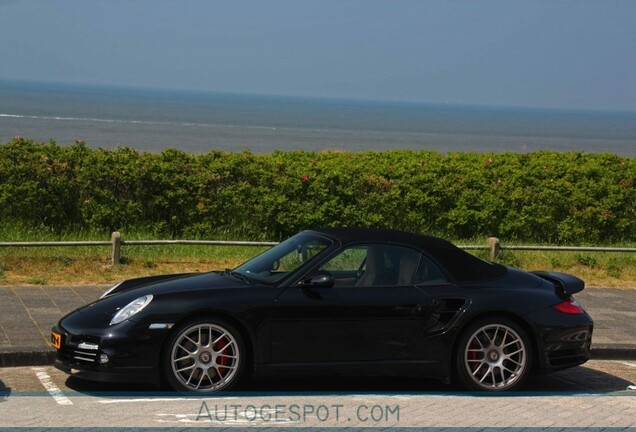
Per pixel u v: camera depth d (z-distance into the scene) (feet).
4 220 55.57
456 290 31.37
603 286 53.01
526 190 65.16
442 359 30.96
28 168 56.03
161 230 58.29
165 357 29.35
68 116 403.34
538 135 515.50
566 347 31.86
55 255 50.96
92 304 31.60
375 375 30.73
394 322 30.66
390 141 331.77
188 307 29.43
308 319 30.07
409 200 62.08
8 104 541.75
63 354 30.27
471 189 64.28
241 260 53.72
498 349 31.45
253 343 29.78
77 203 57.16
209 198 58.95
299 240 33.40
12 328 37.01
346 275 31.09
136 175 57.62
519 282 32.65
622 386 34.42
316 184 59.98
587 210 64.85
